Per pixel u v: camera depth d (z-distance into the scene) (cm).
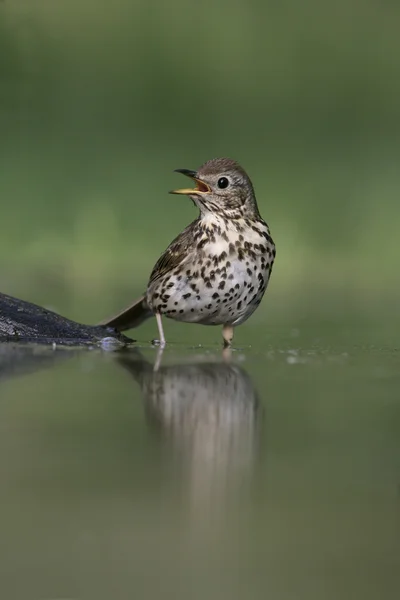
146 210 2714
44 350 1243
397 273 2441
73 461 789
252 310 1336
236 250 1290
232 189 1284
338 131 3384
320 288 2142
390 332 1530
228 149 3161
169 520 691
